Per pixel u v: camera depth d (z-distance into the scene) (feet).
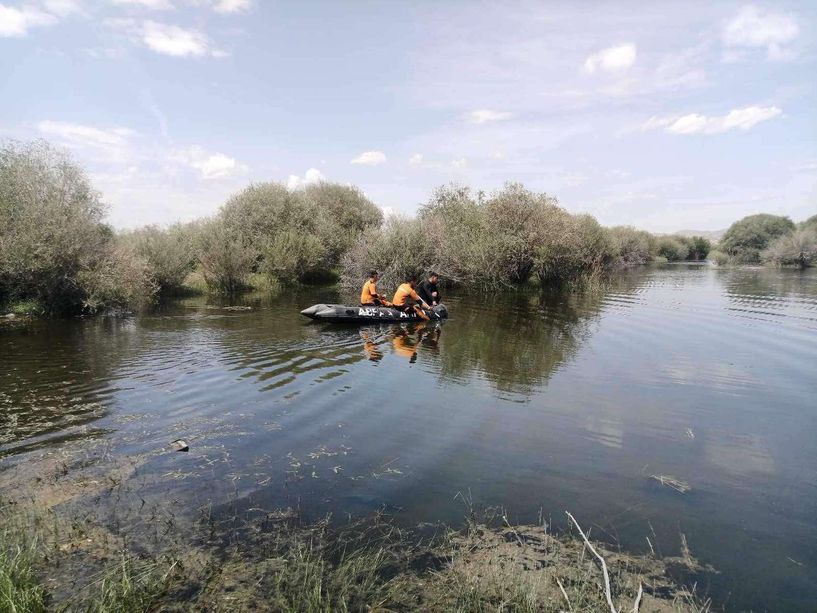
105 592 10.41
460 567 11.60
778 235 132.87
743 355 31.40
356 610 10.23
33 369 26.09
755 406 22.33
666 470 16.33
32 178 43.34
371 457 16.90
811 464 16.94
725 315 46.44
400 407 21.53
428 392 23.52
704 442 18.51
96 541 12.19
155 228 60.49
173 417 19.94
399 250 67.05
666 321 43.24
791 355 31.48
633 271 105.60
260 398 22.34
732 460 17.13
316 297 58.03
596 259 78.84
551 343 34.27
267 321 41.04
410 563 11.72
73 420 19.36
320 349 31.50
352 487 14.97
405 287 42.80
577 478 15.70
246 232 71.61
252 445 17.62
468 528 13.07
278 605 10.28
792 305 52.85
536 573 11.46
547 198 71.67
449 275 67.51
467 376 26.22
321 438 18.33
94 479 15.02
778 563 11.92
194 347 31.45
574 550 12.28
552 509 13.99
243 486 14.89
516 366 28.32
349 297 58.54
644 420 20.53
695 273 99.09
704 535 12.95
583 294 63.57
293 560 11.69
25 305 42.37
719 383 25.61
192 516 13.33
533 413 21.09
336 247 78.69
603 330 39.04
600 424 20.02
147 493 14.35
